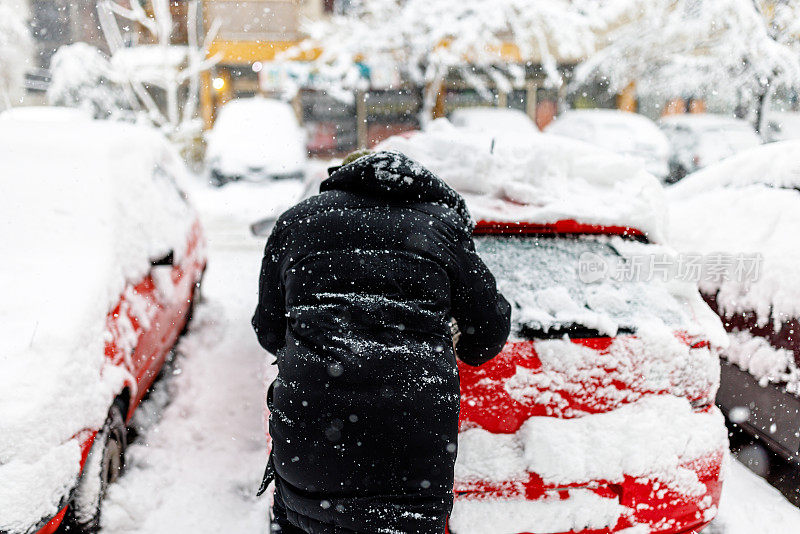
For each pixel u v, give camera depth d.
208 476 3.43
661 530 2.40
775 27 11.18
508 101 19.61
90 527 2.89
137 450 3.58
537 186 2.99
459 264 2.07
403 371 1.88
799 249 3.28
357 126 19.17
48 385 2.55
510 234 2.84
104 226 3.52
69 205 3.56
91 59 14.12
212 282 6.64
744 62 11.70
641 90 14.22
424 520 1.85
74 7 17.27
